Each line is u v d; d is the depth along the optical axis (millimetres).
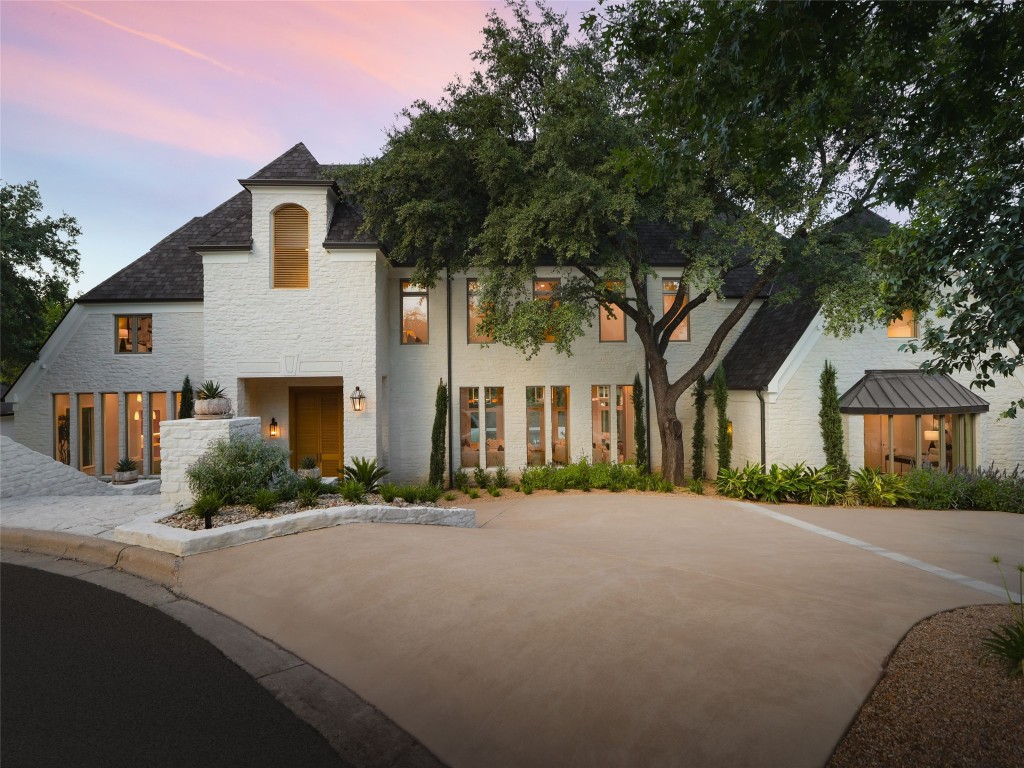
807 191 11664
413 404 17281
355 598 5336
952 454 15305
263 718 3627
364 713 3725
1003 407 15266
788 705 3426
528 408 17828
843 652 4070
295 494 8945
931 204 5176
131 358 16078
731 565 7164
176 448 9047
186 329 16203
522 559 6270
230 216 15883
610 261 12766
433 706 3740
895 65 4512
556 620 4648
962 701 3434
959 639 4398
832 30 3752
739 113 4309
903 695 3553
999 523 10633
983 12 4059
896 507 12594
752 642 4203
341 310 14859
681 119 4668
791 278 17141
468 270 16797
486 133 12711
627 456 18156
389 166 13672
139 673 4180
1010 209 4207
